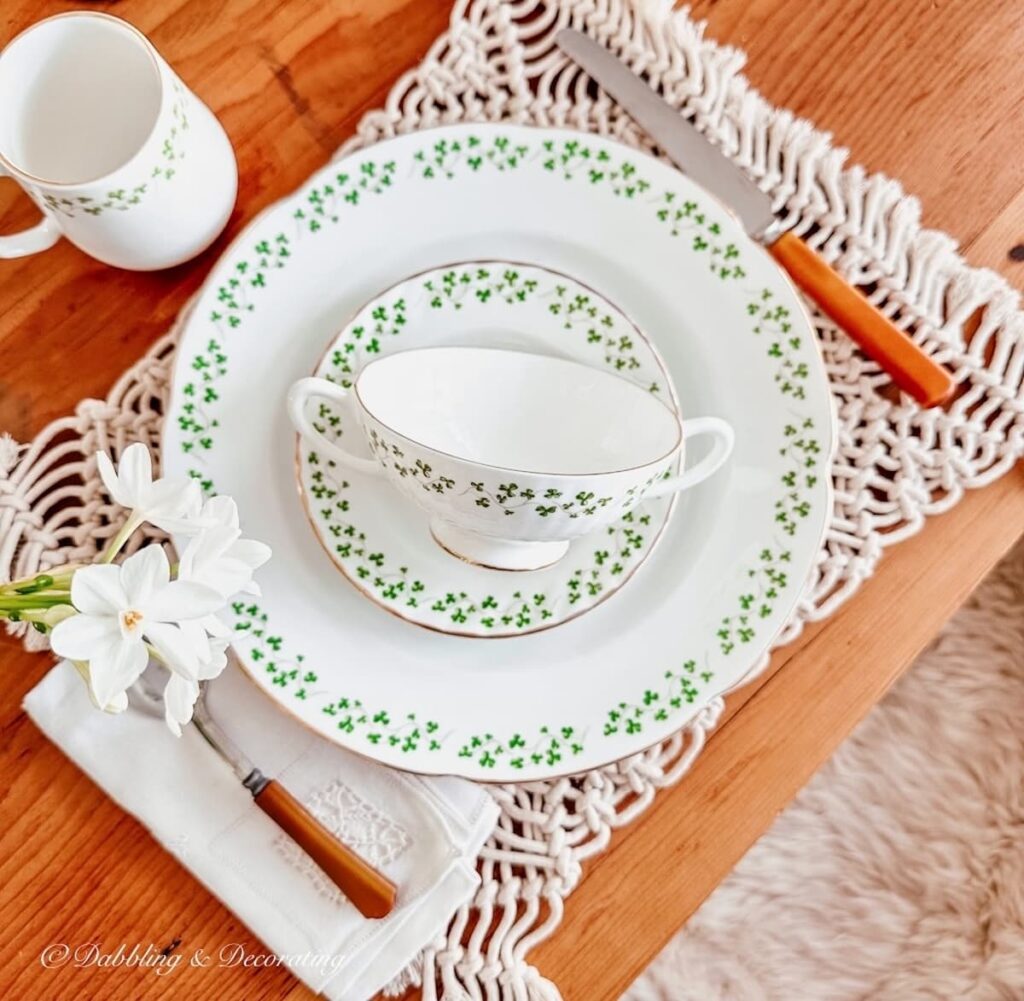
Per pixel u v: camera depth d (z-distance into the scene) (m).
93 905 0.59
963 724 0.95
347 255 0.61
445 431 0.59
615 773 0.60
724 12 0.64
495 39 0.63
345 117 0.63
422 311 0.59
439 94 0.63
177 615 0.38
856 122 0.63
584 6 0.63
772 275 0.59
